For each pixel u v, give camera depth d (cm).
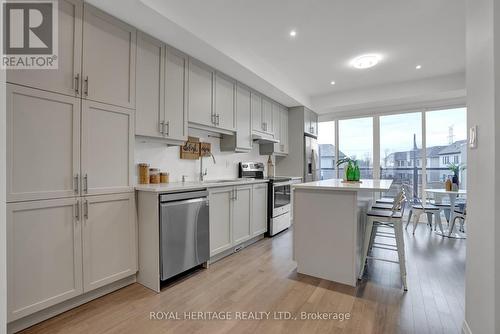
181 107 268
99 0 186
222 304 194
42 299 165
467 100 146
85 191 187
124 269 214
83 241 186
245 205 331
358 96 478
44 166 166
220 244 288
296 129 502
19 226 155
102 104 197
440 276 242
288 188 439
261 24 262
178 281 233
